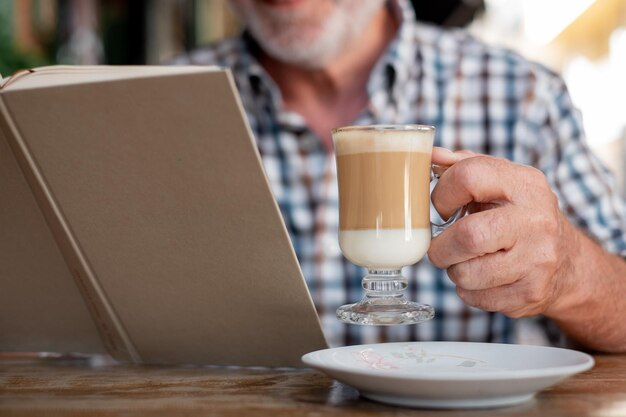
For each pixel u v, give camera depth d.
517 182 0.95
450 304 1.84
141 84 0.78
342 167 0.96
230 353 1.00
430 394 0.70
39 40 3.59
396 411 0.72
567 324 1.18
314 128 2.00
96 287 0.95
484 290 0.99
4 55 3.29
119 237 0.89
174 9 4.42
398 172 0.92
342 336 1.83
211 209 0.84
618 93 5.09
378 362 0.89
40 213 0.94
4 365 1.09
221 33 4.55
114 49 4.17
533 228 0.95
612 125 5.14
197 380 0.91
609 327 1.17
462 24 2.44
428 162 0.96
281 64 1.98
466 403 0.72
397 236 0.92
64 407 0.74
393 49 1.96
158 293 0.94
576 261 1.11
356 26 1.86
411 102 2.01
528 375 0.68
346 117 2.00
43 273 1.02
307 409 0.73
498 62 2.04
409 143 0.92
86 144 0.83
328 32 1.83
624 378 0.90
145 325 0.99
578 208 1.89
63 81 0.84
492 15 4.71
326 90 1.99
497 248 0.93
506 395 0.72
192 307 0.94
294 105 2.01
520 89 2.01
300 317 0.92
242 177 0.81
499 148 1.99
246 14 1.85
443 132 2.00
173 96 0.77
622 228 1.83
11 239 0.98
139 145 0.81
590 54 5.24
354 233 0.94
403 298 0.95
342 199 0.96
